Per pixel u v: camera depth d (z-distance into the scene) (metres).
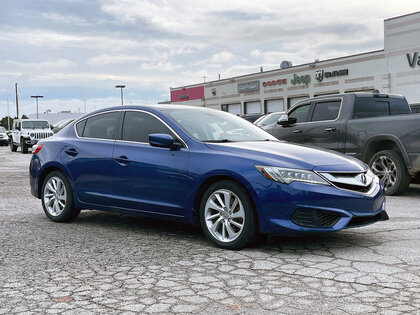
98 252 4.85
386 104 9.76
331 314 3.14
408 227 5.86
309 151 5.08
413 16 29.27
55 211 6.48
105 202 5.87
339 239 5.25
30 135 27.28
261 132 6.05
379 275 3.95
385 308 3.23
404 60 29.98
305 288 3.66
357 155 8.90
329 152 5.23
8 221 6.58
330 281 3.81
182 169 5.15
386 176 8.59
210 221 5.03
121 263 4.43
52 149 6.50
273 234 4.72
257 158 4.79
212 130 5.59
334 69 34.91
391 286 3.67
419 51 29.05
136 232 5.81
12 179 12.23
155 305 3.35
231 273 4.07
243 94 45.16
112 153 5.81
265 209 4.63
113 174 5.76
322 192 4.58
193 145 5.22
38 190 6.71
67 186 6.31
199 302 3.40
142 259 4.57
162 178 5.30
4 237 5.57
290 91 39.41
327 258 4.50
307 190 4.56
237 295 3.53
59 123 20.61
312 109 9.84
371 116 9.43
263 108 42.88
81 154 6.13
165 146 5.25
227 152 4.99
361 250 4.77
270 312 3.19
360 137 8.80
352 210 4.71
